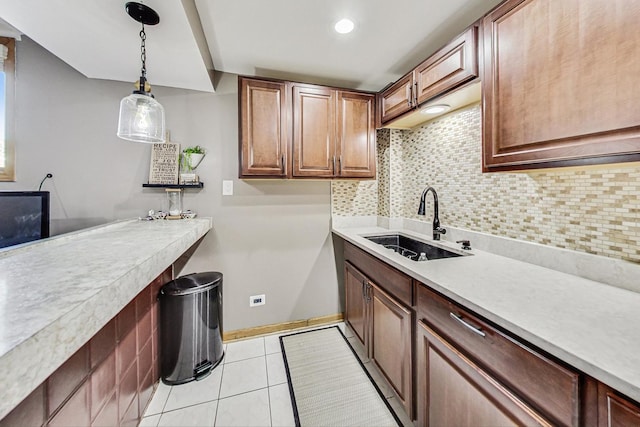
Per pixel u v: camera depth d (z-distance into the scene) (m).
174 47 1.44
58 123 1.81
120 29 1.28
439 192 1.99
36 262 0.91
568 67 0.87
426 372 1.19
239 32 1.55
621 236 1.02
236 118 2.13
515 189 1.43
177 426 1.40
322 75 2.11
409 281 1.31
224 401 1.56
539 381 0.71
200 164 2.09
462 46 1.31
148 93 1.32
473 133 1.67
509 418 0.79
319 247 2.45
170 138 2.02
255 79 1.89
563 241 1.22
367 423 1.41
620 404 0.55
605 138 0.79
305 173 2.01
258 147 1.90
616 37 0.76
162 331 1.71
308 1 1.30
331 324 2.49
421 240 1.99
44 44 1.42
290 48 1.72
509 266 1.29
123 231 1.51
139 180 1.97
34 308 0.56
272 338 2.25
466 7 1.35
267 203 2.28
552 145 0.93
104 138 1.89
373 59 1.86
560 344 0.64
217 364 1.88
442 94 1.46
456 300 0.97
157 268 1.05
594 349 0.62
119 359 1.23
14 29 1.69
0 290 0.66
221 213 2.16
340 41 1.64
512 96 1.07
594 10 0.80
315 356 1.99
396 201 2.44
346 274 2.29
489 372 0.86
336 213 2.49
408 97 1.77
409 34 1.57
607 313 0.80
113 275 0.78
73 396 0.91
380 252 1.58
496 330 0.84
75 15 1.18
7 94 1.74
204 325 1.77
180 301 1.69
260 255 2.28
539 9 0.96
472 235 1.69
